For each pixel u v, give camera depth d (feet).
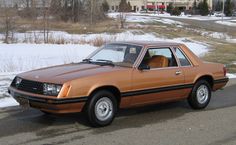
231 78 52.21
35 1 130.31
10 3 112.37
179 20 279.08
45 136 24.81
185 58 31.89
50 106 24.99
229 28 211.20
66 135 25.07
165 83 29.86
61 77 25.81
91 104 26.14
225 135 25.57
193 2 509.35
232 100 37.35
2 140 23.93
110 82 26.68
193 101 32.45
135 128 26.94
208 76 33.12
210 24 246.47
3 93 37.96
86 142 23.72
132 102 28.37
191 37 131.34
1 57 63.72
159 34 138.62
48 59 63.41
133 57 28.89
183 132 26.17
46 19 120.16
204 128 27.22
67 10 189.16
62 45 84.23
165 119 29.58
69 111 25.49
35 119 28.84
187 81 31.48
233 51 90.02
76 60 62.80
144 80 28.53
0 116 29.66
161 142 23.91
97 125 26.68
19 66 55.11
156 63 30.04
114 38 102.42
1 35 101.55
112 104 27.25
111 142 23.79
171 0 510.58
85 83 25.64
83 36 113.09
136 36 124.16
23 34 109.19
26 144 23.21
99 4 211.20
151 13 425.28
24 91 26.30
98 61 29.84
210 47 99.04
